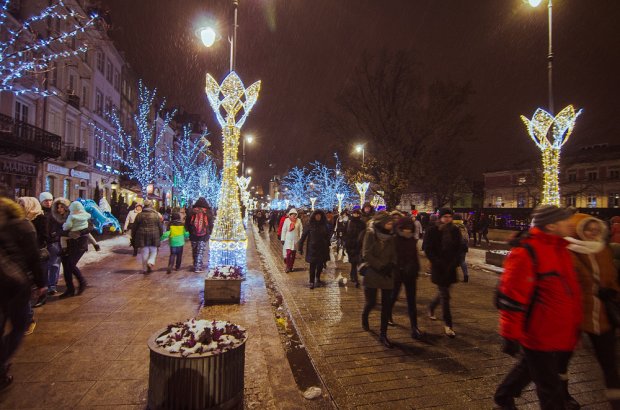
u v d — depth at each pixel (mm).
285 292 9016
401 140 21672
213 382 2990
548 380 2854
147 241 9555
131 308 6359
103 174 34188
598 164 43500
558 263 2920
